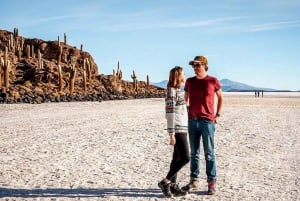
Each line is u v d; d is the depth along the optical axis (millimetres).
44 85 54469
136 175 8055
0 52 65188
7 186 7137
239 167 8938
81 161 9547
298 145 12422
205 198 6418
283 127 18016
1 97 40000
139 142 12820
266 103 49750
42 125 17703
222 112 28172
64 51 75500
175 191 6508
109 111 28516
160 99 60875
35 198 6387
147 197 6477
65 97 47188
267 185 7281
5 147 11586
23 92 44750
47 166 8922
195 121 6645
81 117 22406
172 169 6430
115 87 66125
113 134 14758
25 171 8383
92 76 66812
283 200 6320
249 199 6367
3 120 20016
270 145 12367
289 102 56375
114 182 7461
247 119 22125
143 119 21594
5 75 46500
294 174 8227
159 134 14938
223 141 13180
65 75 61250
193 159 6848
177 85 6402
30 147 11609
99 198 6406
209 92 6582
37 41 77812
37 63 65562
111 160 9711
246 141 13211
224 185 7273
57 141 12836
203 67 6660
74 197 6457
